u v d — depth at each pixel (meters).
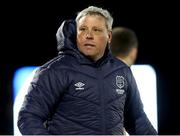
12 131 22.00
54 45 23.34
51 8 23.11
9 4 23.09
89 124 7.61
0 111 22.23
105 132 7.68
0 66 23.03
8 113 22.23
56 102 7.71
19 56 23.27
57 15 23.14
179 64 23.77
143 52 23.70
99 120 7.66
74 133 7.59
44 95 7.57
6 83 22.77
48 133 7.34
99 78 7.85
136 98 8.54
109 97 7.87
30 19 23.22
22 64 23.23
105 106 7.78
